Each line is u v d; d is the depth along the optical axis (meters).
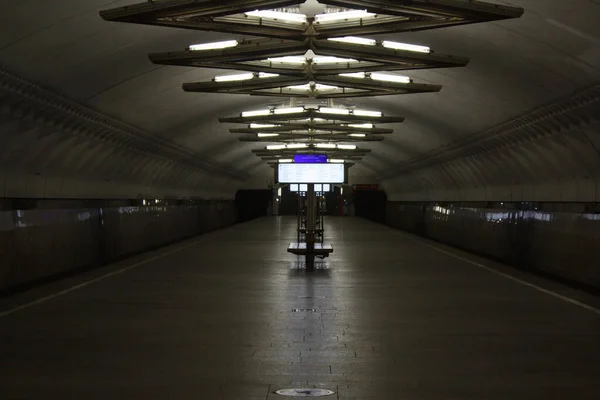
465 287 14.52
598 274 13.39
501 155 21.53
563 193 18.12
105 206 19.91
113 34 12.08
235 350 8.30
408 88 16.11
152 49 13.66
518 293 13.55
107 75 14.42
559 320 10.42
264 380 6.92
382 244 29.05
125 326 9.86
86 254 17.94
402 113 23.56
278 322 10.23
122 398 6.28
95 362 7.66
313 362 7.70
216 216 47.38
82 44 12.05
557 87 13.74
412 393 6.46
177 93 18.30
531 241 17.81
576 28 10.84
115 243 20.91
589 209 14.05
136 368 7.39
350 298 12.80
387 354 8.10
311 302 12.27
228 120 21.84
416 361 7.74
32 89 12.92
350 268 18.69
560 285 14.89
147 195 28.61
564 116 14.87
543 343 8.70
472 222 25.30
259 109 24.52
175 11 9.35
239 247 27.17
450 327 9.84
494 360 7.79
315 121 26.31
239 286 14.59
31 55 11.53
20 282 13.57
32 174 16.12
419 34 13.67
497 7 9.50
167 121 21.78
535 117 16.25
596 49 11.31
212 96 19.92
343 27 10.94
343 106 24.64
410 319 10.50
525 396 6.36
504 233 20.53
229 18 10.54
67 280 15.59
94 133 18.05
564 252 15.40
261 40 12.27
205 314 10.93
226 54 12.33
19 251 13.49
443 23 10.41
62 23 10.79
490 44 13.18
